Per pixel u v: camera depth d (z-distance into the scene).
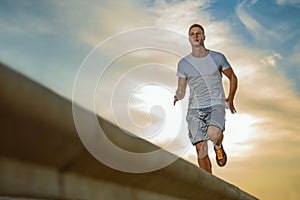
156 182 3.13
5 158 1.56
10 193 1.58
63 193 1.94
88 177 2.23
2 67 1.42
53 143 1.78
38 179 1.75
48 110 1.68
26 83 1.54
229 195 5.06
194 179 3.83
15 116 1.51
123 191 2.69
